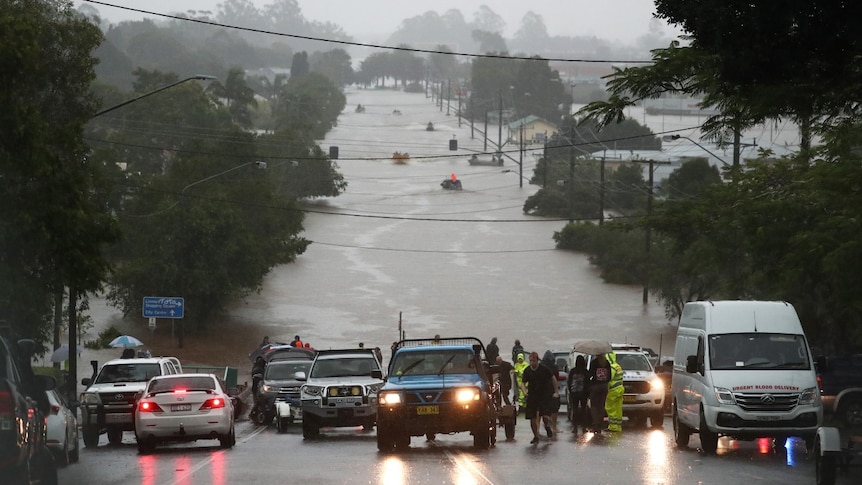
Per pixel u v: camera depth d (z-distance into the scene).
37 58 55.22
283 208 165.75
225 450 47.69
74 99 63.19
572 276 197.88
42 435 28.47
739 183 81.62
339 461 40.88
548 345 147.75
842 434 54.72
